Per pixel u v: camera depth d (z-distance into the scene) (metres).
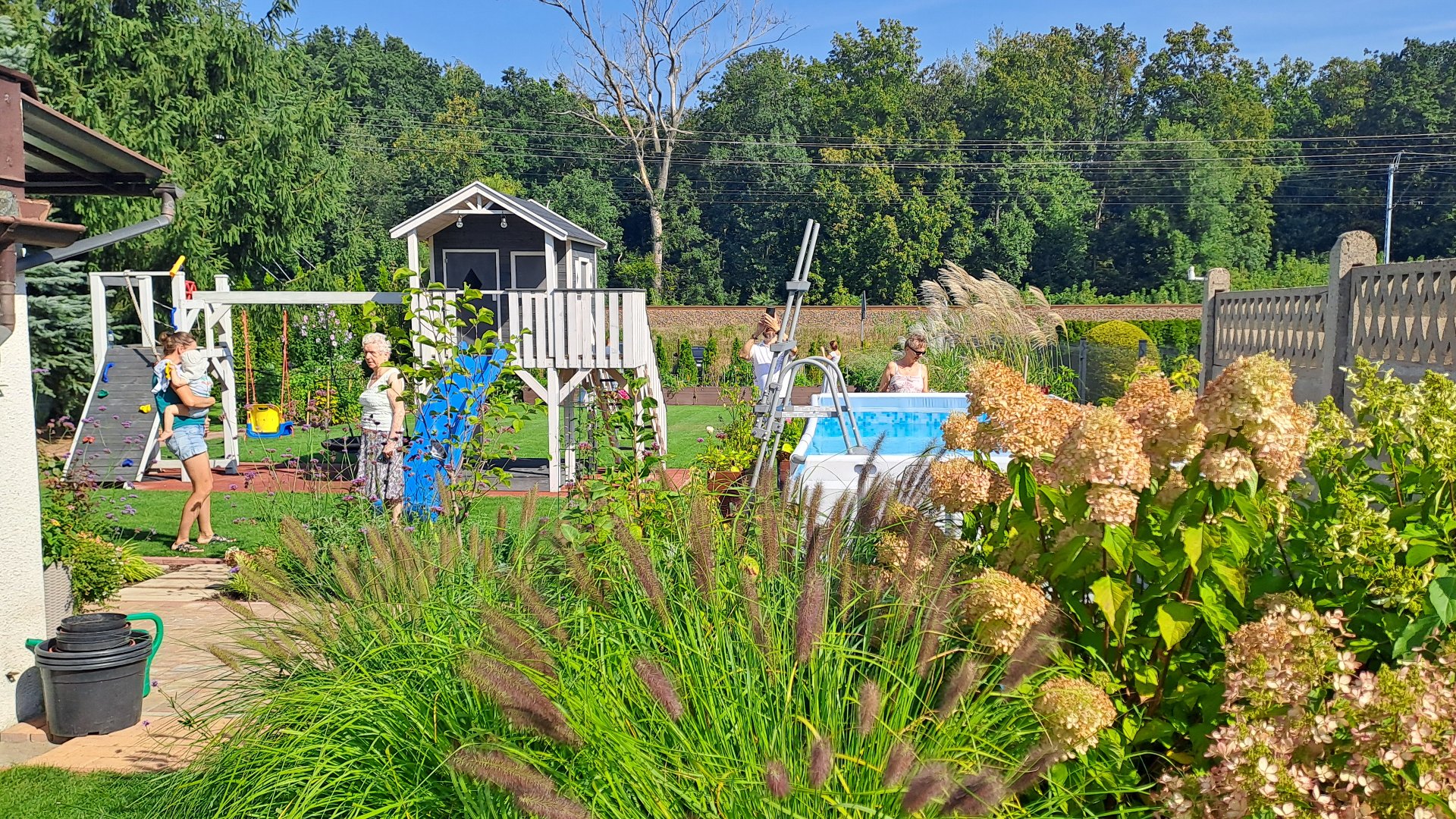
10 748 4.74
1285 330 9.92
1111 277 56.06
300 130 25.97
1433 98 61.94
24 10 20.75
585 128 58.41
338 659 3.48
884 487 3.56
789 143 57.22
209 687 5.26
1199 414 2.72
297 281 26.22
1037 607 2.80
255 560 3.93
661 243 51.78
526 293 13.04
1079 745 2.53
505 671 2.45
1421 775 2.08
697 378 33.41
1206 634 3.12
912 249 52.12
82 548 6.55
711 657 2.84
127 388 14.03
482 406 7.23
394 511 6.34
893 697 2.70
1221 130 62.56
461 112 63.03
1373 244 8.17
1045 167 56.03
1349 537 2.83
